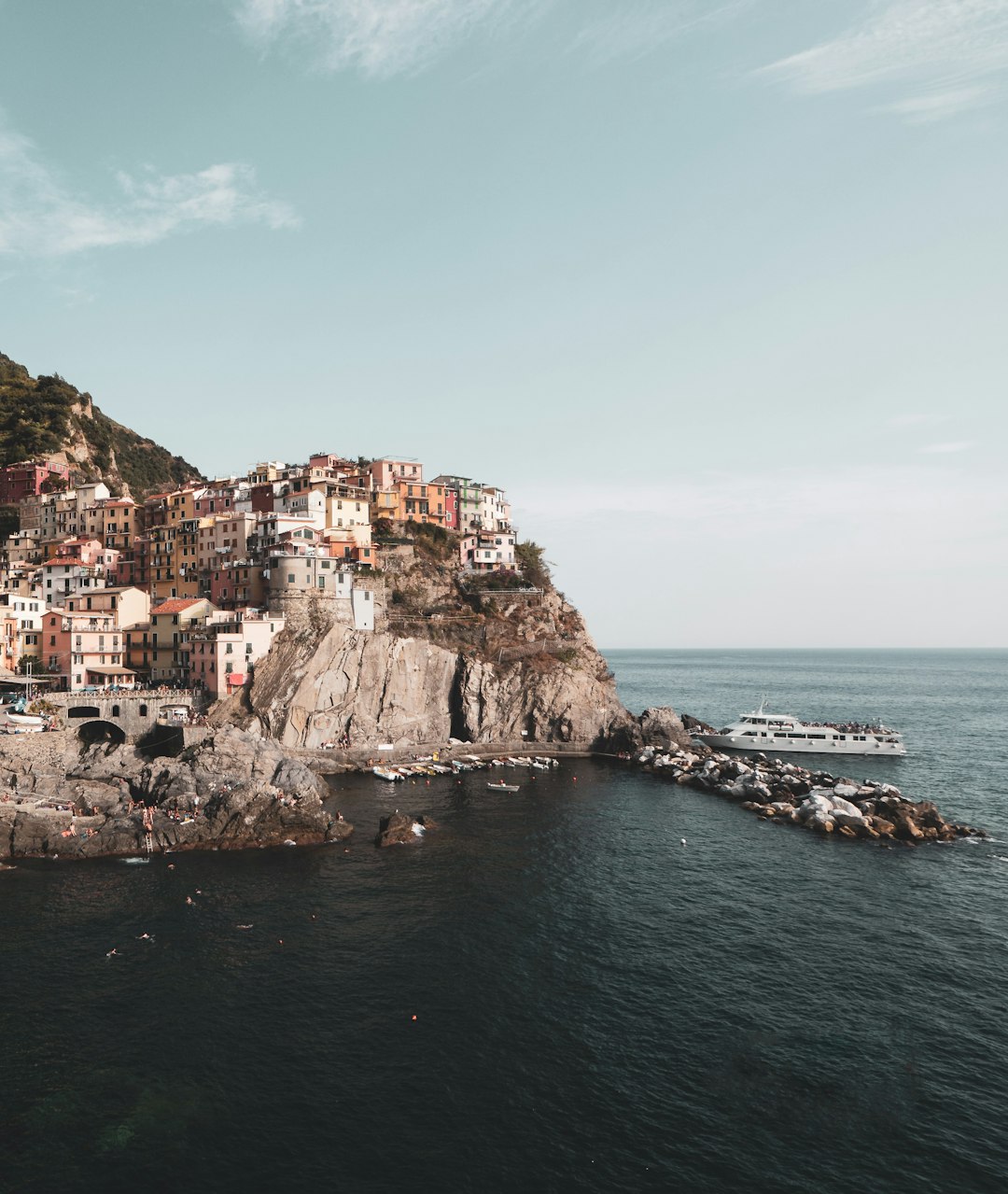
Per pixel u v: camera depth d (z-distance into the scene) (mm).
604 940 56219
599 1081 39812
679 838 81562
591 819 89062
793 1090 39125
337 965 51844
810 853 76875
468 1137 35688
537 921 59375
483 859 73875
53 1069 40344
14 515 167875
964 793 106375
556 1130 36219
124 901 62188
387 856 74312
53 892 64000
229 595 130375
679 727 135625
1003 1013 46594
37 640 114250
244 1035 43562
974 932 58219
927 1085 39656
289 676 112250
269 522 131625
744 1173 33562
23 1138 35344
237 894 63875
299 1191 32344
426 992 48438
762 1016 46031
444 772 113750
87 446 190875
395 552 144750
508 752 128875
